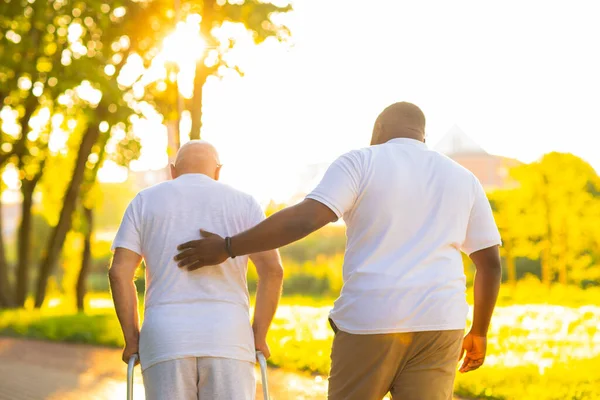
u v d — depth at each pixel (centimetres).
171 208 404
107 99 2309
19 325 1848
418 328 358
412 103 396
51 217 3238
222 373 390
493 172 4534
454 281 367
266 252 421
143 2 2430
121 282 402
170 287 395
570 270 3253
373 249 365
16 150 2738
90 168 2798
